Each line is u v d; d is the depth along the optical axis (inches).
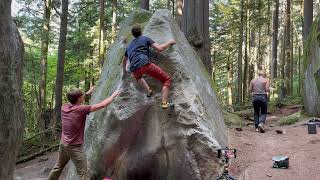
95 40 921.5
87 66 989.8
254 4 1162.6
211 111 312.7
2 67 195.5
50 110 754.2
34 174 449.4
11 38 205.0
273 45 1124.5
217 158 260.1
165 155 268.7
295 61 1750.7
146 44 261.4
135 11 354.9
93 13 1023.0
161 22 292.4
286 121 521.3
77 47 1005.2
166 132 269.1
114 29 876.6
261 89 444.8
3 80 196.2
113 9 885.8
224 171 244.5
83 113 241.1
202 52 544.1
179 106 267.9
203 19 551.5
